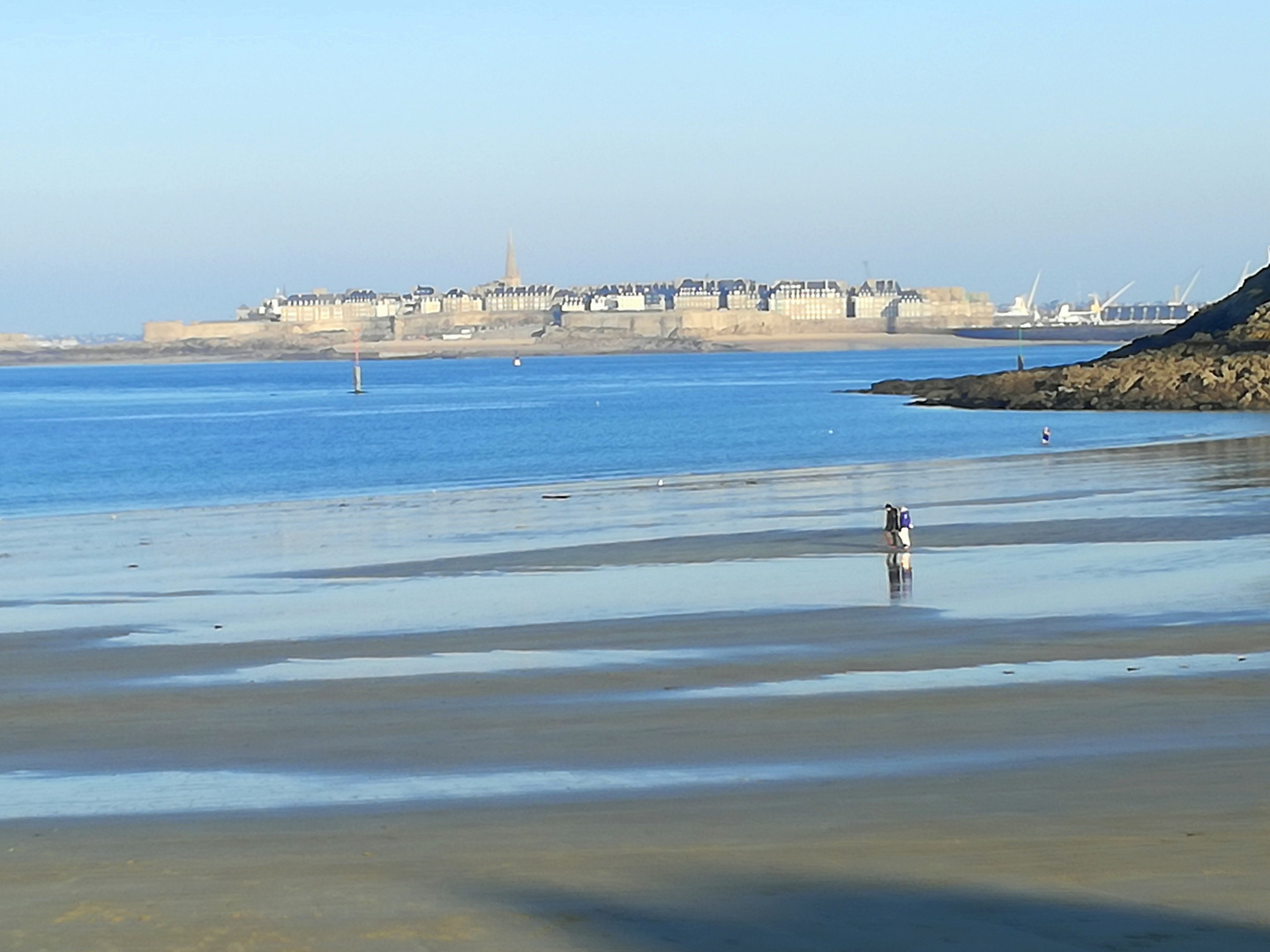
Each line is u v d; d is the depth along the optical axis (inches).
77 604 1203.9
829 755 624.7
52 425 5482.3
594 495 2208.4
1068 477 2178.9
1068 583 1138.0
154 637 1013.8
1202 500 1759.4
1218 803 527.8
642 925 412.2
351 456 3570.4
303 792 589.3
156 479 3036.4
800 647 901.8
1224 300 5664.4
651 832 512.4
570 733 684.1
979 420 4215.1
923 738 652.1
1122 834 490.9
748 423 4456.2
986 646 885.8
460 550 1529.3
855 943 394.6
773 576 1242.0
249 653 938.7
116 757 663.1
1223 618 957.2
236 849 504.1
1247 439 2967.5
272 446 4033.0
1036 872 451.8
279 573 1389.0
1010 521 1600.6
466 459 3341.5
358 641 976.3
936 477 2289.6
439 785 595.2
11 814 561.6
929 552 1368.1
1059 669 807.1
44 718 754.8
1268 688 737.0
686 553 1427.2
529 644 941.8
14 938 409.1
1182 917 407.8
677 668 842.8
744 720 699.4
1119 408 4473.4
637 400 6545.3
